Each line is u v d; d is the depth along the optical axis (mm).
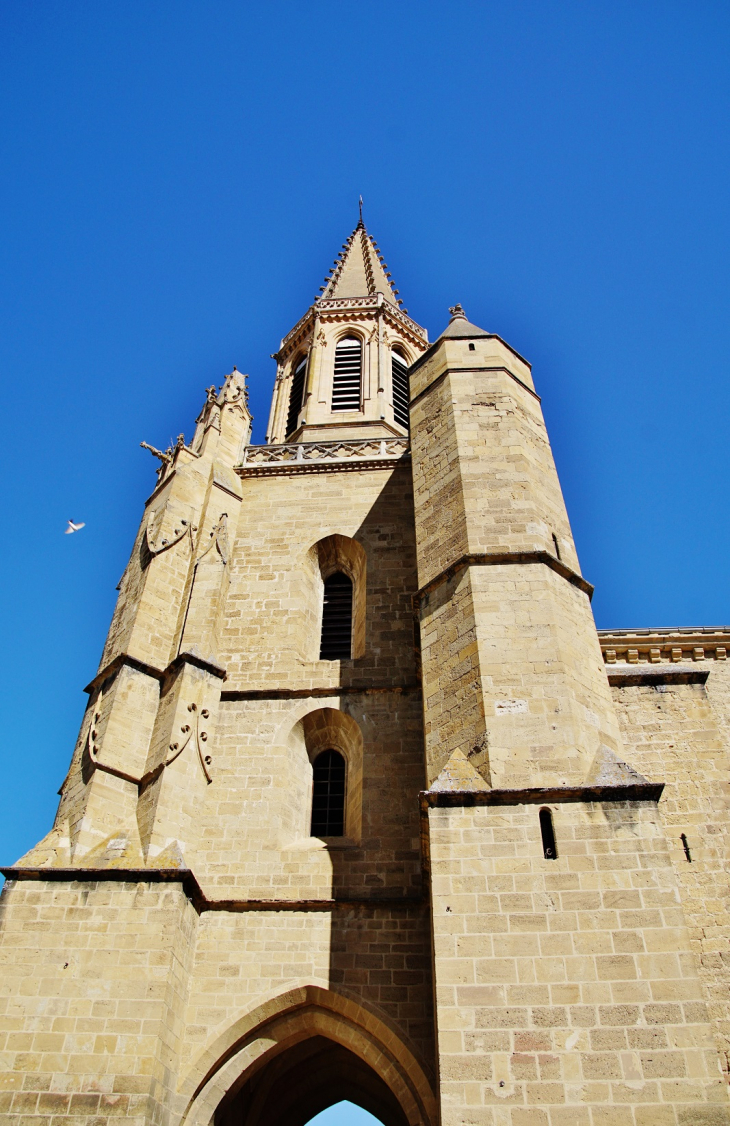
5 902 19219
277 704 25281
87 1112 16547
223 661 26547
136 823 22000
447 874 16766
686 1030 14664
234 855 22156
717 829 20953
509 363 28312
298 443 33781
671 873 16328
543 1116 14125
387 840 22172
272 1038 19609
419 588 23312
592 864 16594
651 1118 13930
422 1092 18250
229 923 20750
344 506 30844
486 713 19156
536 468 25109
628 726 23031
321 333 44375
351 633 28375
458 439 25469
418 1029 19031
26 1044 17328
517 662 19969
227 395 35094
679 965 15320
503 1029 15031
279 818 22906
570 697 19328
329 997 19625
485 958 15766
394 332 45219
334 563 30375
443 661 21094
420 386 28828
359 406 40438
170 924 18891
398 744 24047
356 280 50875
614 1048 14648
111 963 18359
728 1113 13828
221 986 19844
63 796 23172
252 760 24047
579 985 15328
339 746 25406
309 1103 25984
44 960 18375
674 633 26250
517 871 16672
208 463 31719
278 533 30219
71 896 19312
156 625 26109
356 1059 24766
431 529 24344
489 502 23625
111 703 23828
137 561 28641
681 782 21844
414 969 19844
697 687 23578
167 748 22828
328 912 20844
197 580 27188
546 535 23016
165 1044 17984
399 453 33000
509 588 21406
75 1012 17719
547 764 18266
